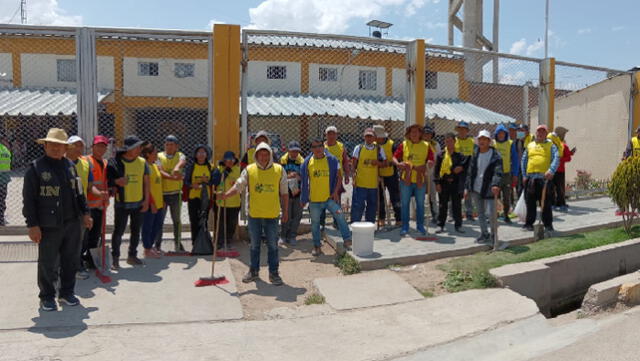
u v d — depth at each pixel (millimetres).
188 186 7227
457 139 8188
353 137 19203
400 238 7691
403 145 7941
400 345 4277
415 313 5012
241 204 8156
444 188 8055
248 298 5547
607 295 5512
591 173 13711
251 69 22141
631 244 7289
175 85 19875
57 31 7453
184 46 19547
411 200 9156
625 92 12508
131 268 6465
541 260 6395
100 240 6199
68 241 4996
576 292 6586
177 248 7266
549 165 7898
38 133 14695
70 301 5059
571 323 5047
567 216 9305
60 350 4047
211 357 3998
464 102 20984
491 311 5047
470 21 19562
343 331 4570
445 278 6000
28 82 17688
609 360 3967
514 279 5840
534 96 18219
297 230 7953
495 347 4344
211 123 7973
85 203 5195
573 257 6539
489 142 7086
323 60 22594
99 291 5555
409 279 6055
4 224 8328
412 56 8781
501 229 8203
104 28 7566
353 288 5711
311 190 6996
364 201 7926
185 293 5547
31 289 5523
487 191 7094
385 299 5387
